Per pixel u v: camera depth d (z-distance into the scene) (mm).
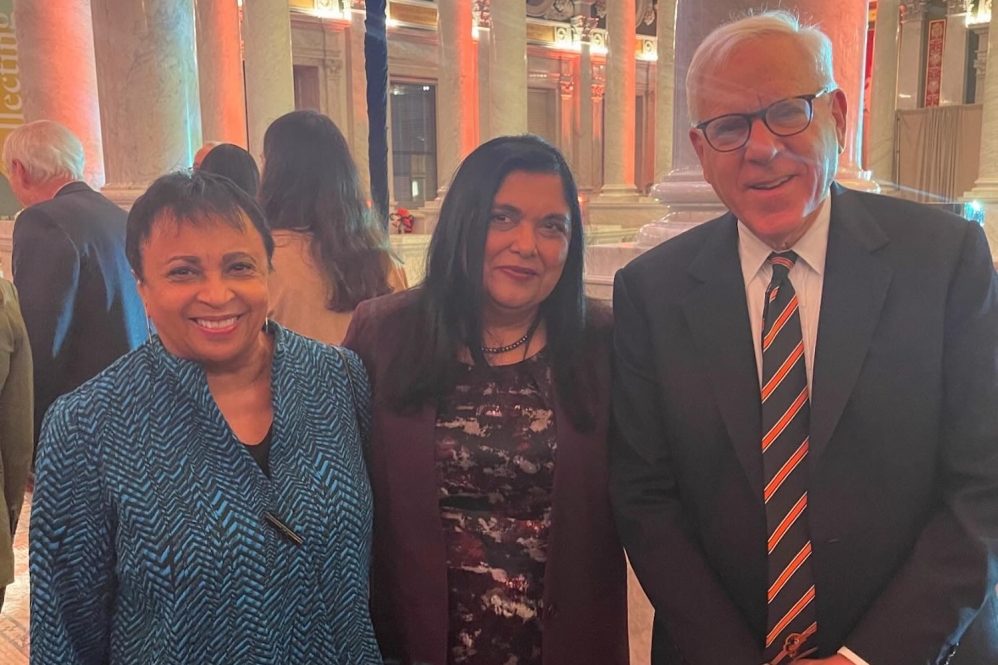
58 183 3201
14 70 8281
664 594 1419
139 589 1200
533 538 1460
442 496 1467
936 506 1360
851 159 2596
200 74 6090
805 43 1317
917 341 1319
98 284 3062
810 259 1413
